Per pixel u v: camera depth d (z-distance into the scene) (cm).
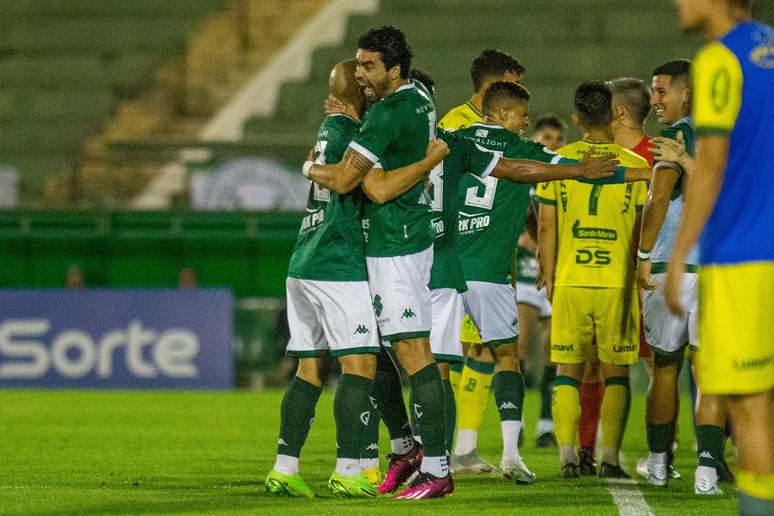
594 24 6838
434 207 1775
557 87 6344
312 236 1622
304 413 1647
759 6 5578
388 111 1543
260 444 2644
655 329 1834
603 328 1989
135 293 4703
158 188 6281
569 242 2014
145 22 7600
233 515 1394
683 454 2619
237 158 5272
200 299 4722
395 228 1576
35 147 6819
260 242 5094
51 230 5153
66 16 7788
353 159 1530
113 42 7550
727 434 2083
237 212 5094
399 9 7312
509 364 1955
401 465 1723
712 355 1087
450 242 1803
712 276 1090
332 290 1588
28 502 1537
